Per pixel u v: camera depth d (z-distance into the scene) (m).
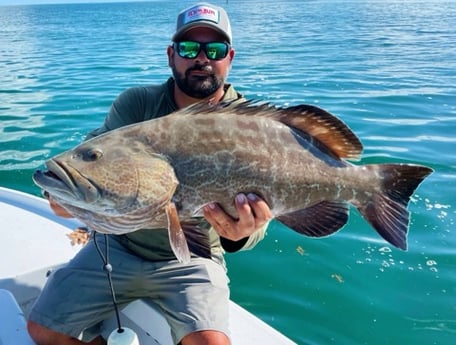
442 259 4.35
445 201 5.29
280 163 2.29
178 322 2.67
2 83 12.58
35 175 2.02
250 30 28.31
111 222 2.12
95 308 2.78
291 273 4.21
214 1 143.75
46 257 3.39
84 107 9.76
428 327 3.58
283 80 12.30
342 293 3.96
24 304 3.07
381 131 7.68
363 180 2.44
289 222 2.40
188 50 2.90
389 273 4.18
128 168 2.07
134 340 2.48
